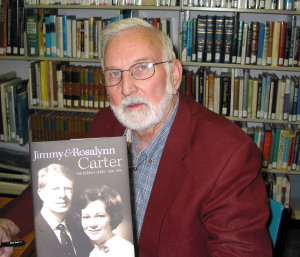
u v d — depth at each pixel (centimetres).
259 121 228
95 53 232
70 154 74
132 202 103
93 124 132
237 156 88
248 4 212
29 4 227
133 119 94
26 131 260
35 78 241
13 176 267
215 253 83
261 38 216
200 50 222
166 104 97
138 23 93
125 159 76
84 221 75
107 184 75
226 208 85
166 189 94
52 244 75
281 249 108
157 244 93
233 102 228
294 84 219
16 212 100
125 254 76
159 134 101
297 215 253
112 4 222
